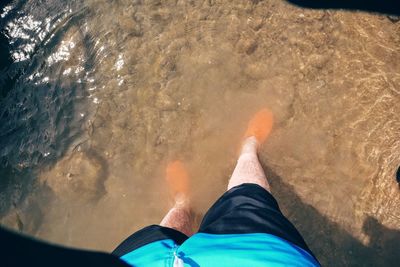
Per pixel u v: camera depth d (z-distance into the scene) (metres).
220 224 0.94
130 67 1.55
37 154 1.50
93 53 1.58
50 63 1.58
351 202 1.34
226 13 1.57
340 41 1.50
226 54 1.52
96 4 1.63
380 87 1.43
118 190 1.44
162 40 1.56
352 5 1.54
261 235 0.88
